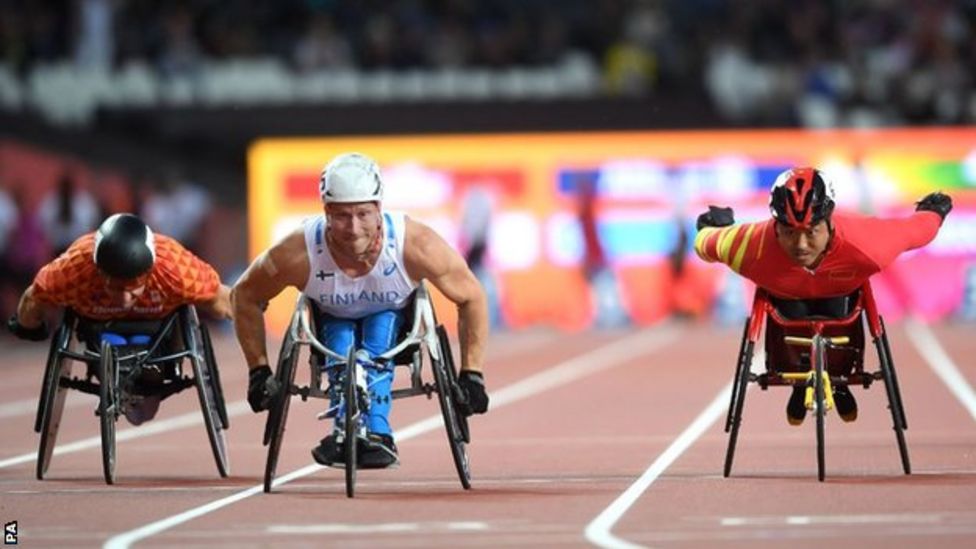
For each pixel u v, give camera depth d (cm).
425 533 2803
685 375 6669
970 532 2716
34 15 9969
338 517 3012
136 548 2698
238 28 10400
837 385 3606
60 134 9300
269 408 3438
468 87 10081
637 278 9969
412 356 3447
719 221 3622
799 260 3394
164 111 9806
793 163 9850
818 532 2744
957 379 6219
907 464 3522
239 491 3444
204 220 10612
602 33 10512
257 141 9906
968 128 9800
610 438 4462
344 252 3325
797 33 10650
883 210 9806
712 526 2839
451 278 3369
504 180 9925
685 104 9900
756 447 4169
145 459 4147
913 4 10906
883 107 10438
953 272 9825
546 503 3172
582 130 9925
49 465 3850
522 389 6175
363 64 10081
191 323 3684
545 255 9931
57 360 3628
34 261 8650
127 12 10194
